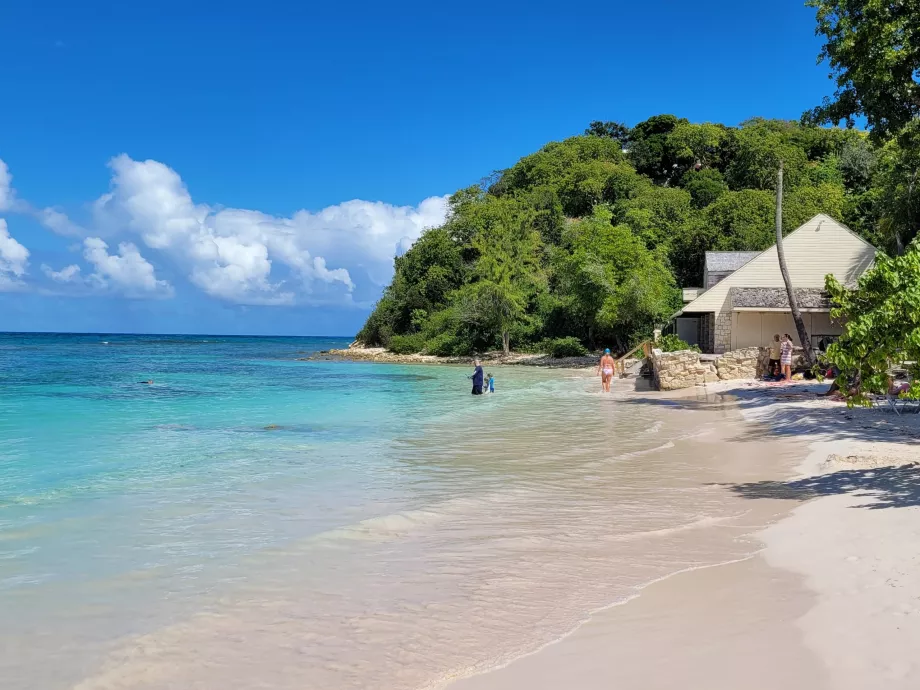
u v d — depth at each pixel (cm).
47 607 554
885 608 503
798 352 3031
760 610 520
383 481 1077
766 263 3906
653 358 3125
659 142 10419
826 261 3856
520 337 6594
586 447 1423
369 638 491
